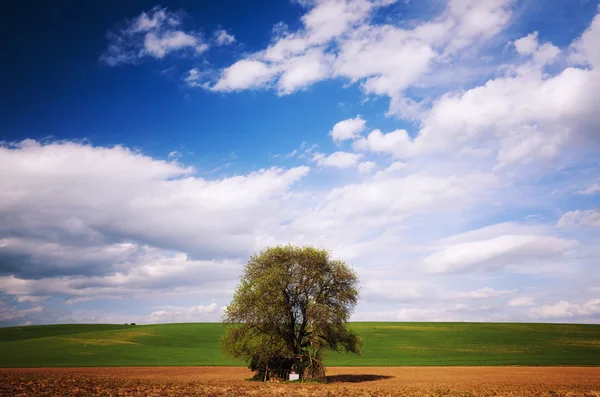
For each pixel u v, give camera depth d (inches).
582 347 4284.0
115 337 4739.2
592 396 1494.8
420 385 1878.7
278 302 1939.0
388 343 4515.3
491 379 2240.4
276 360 1989.4
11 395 1098.1
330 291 2059.5
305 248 2094.0
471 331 5236.2
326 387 1630.2
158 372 2534.5
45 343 4291.3
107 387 1381.6
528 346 4340.6
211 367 2967.5
